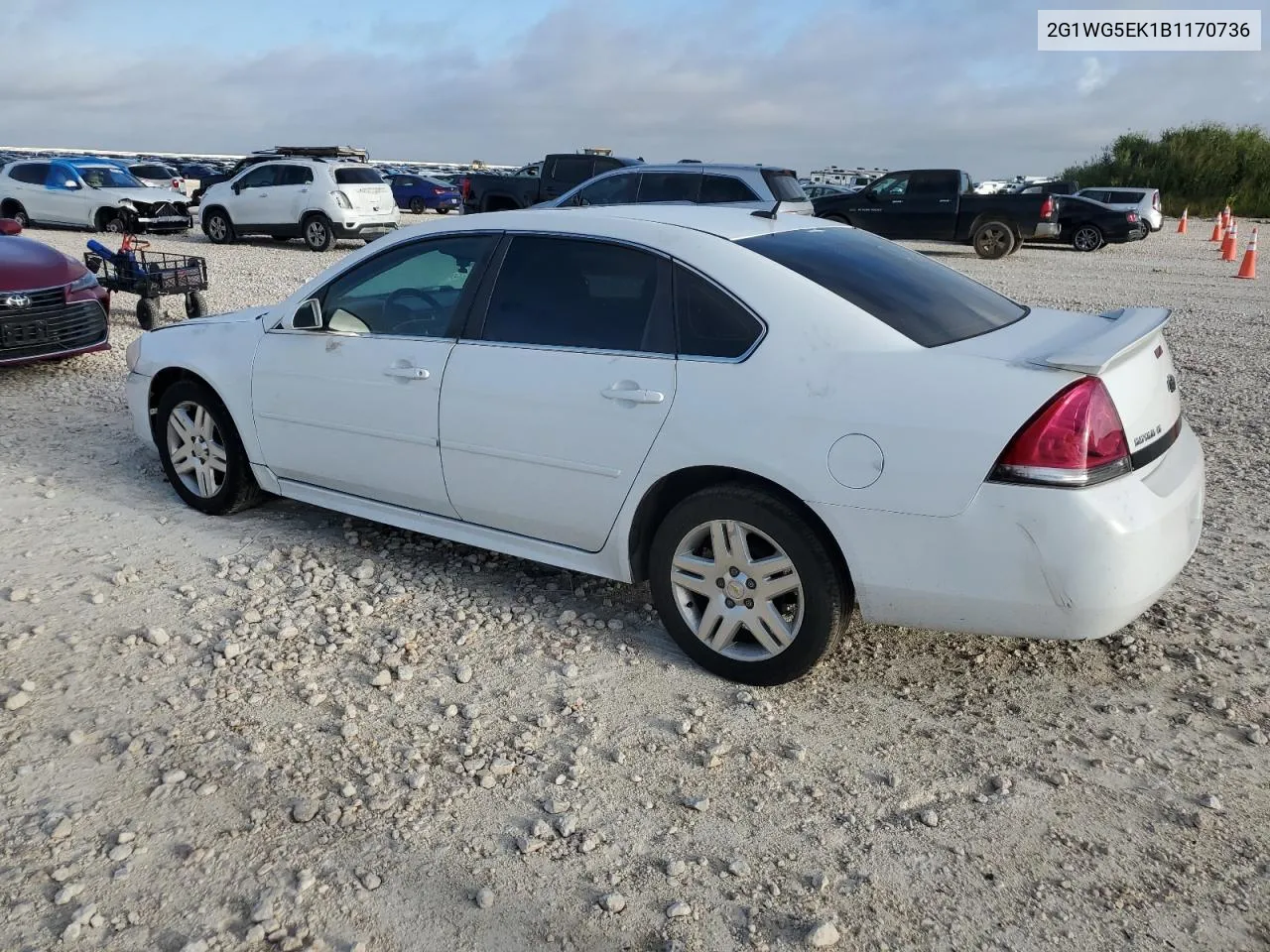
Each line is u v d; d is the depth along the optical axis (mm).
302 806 2820
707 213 4031
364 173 20281
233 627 3895
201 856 2648
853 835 2779
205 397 4926
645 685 3543
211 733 3197
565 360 3729
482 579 4398
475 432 3947
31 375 8133
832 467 3162
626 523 3658
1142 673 3633
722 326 3439
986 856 2695
